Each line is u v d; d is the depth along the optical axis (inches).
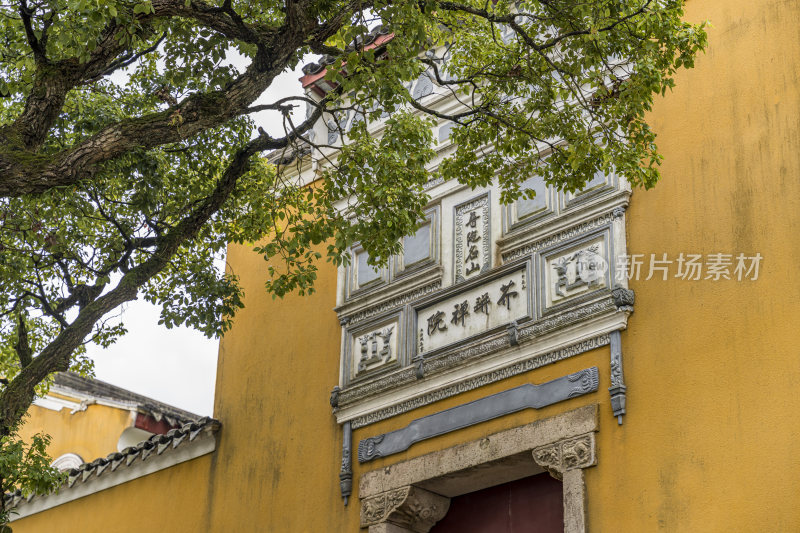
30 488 391.5
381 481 456.1
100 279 441.4
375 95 376.5
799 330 361.4
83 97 457.4
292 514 489.1
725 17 425.1
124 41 354.0
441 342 460.1
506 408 424.2
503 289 446.0
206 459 545.3
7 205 444.1
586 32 384.2
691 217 403.9
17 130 346.0
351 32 359.3
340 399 486.9
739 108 407.5
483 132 430.0
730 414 366.9
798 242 373.1
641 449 383.2
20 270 437.4
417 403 458.9
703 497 362.9
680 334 389.4
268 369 537.6
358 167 413.7
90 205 443.5
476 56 436.5
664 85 387.2
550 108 420.2
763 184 390.0
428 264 480.4
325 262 537.0
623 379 397.1
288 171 569.9
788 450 349.4
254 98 379.2
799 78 395.5
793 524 339.9
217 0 428.1
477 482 442.0
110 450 687.7
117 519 573.3
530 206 452.4
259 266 572.4
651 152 392.5
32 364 385.1
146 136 358.0
